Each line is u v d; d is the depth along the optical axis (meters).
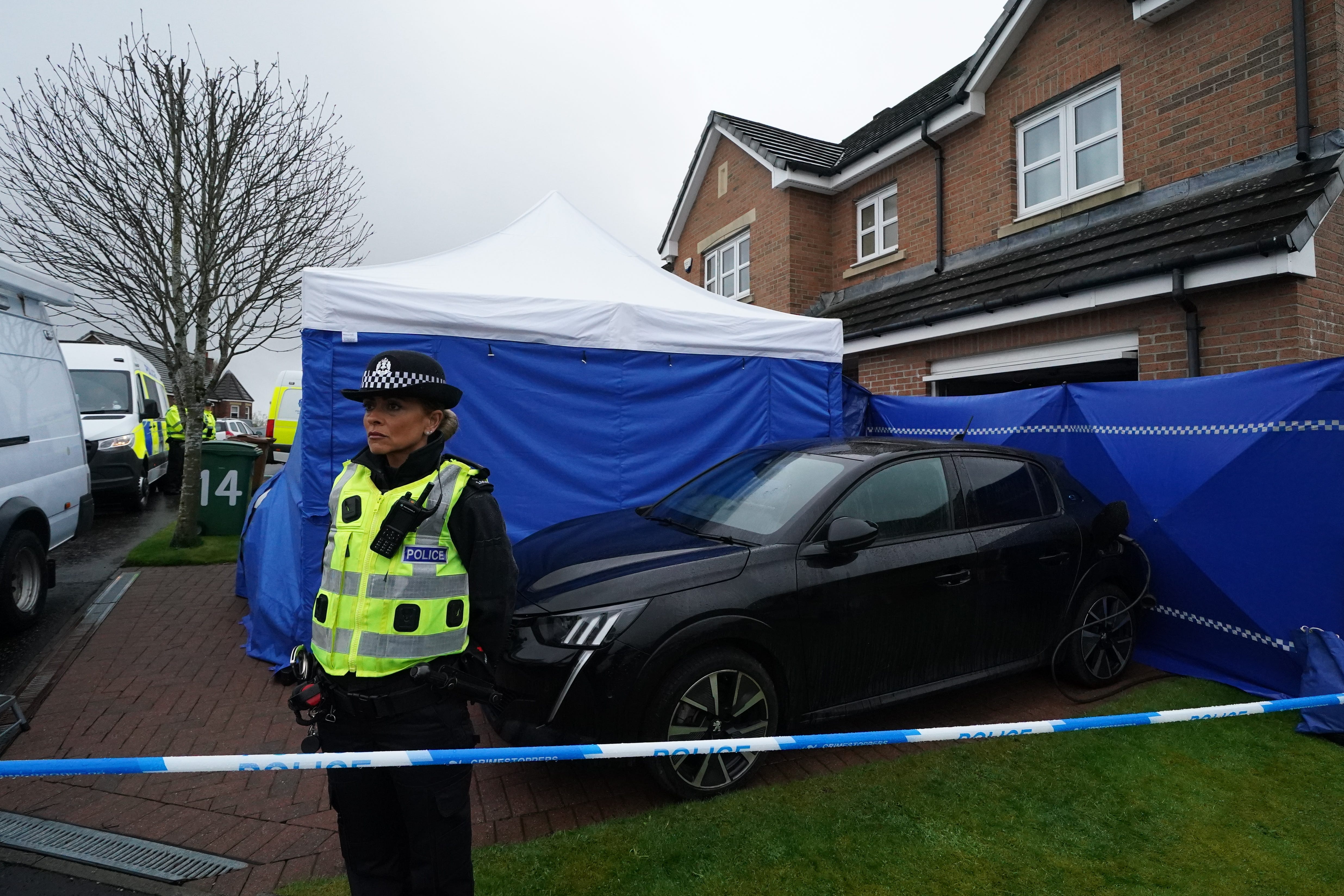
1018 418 5.94
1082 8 7.73
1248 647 4.44
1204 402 4.67
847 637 3.54
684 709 3.18
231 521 9.03
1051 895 2.62
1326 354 5.54
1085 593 4.41
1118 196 7.30
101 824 3.04
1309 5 5.91
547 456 5.50
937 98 11.88
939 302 8.26
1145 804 3.20
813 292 11.47
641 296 6.26
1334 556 4.02
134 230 7.80
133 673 4.66
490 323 5.23
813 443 4.52
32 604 5.44
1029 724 2.70
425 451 2.03
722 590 3.26
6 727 3.89
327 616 2.01
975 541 4.01
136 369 11.98
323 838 2.96
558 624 3.11
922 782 3.38
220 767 1.79
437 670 1.99
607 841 2.87
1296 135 5.96
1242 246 5.35
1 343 5.21
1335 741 3.75
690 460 6.02
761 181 12.05
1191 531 4.70
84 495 6.40
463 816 2.06
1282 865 2.80
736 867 2.74
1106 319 6.68
